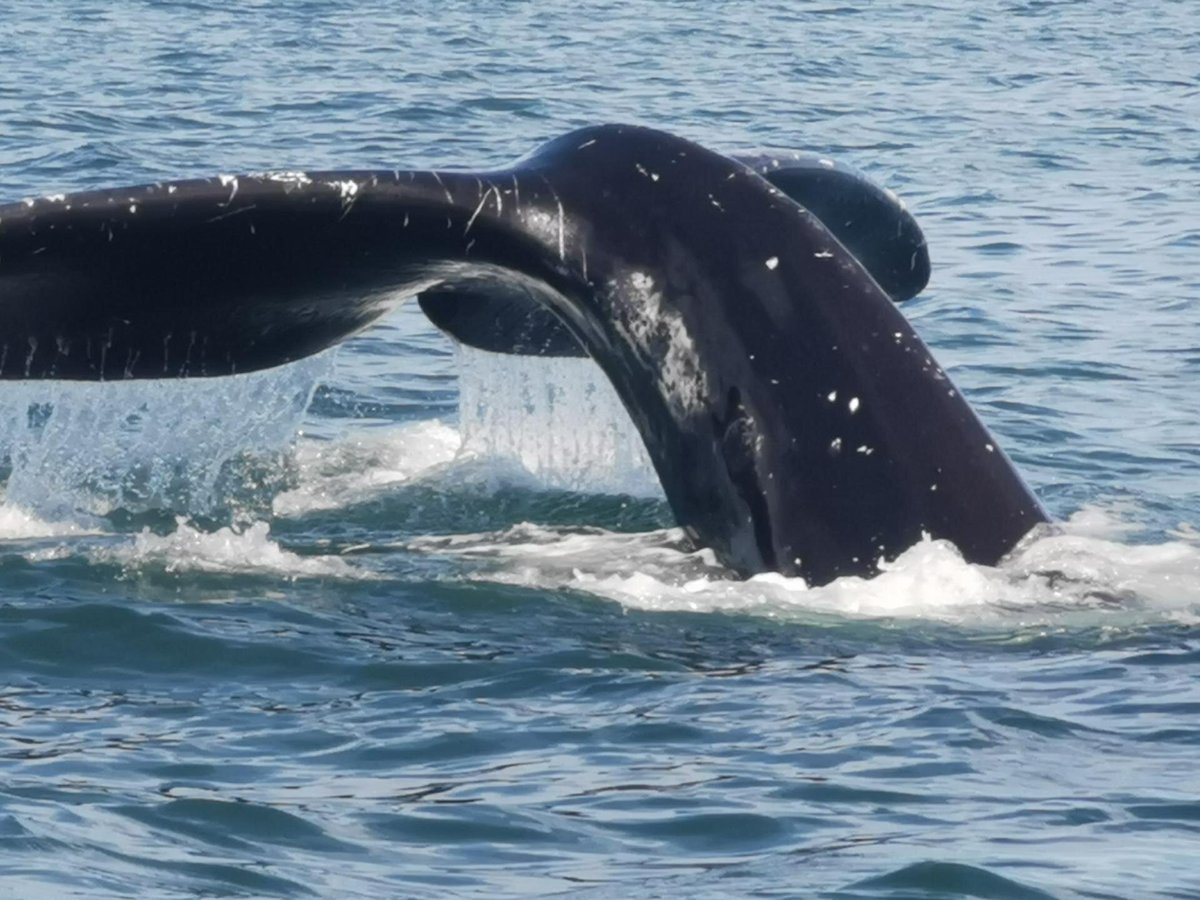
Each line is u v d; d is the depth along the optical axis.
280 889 28.86
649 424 43.94
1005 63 173.12
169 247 40.53
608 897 28.81
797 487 42.38
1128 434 61.31
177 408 51.41
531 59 163.12
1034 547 42.66
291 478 51.12
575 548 45.91
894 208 48.06
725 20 196.12
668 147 43.94
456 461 51.94
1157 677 38.06
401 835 31.11
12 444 49.69
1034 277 88.25
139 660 39.19
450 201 42.28
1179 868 29.81
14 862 28.95
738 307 42.78
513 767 34.00
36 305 40.62
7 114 125.44
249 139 121.38
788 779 33.41
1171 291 85.06
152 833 30.67
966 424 42.97
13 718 35.94
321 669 38.81
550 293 43.62
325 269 41.88
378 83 144.88
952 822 31.67
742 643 40.12
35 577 43.41
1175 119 141.75
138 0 192.50
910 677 38.19
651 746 34.94
